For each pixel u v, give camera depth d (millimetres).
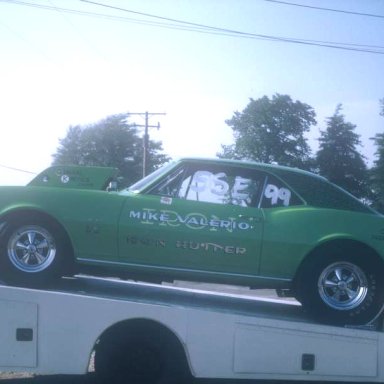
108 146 44969
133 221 5680
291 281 5715
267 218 5727
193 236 5660
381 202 39625
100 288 6285
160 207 5719
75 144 45250
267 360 5418
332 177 40969
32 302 5297
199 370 5387
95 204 5727
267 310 6105
